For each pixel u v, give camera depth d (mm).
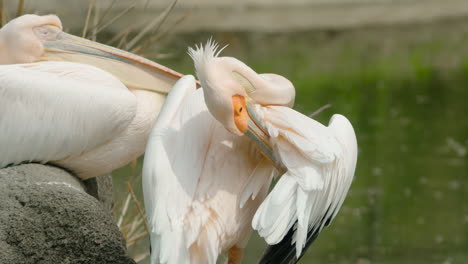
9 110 8617
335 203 8141
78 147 9008
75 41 10328
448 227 16859
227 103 7551
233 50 30406
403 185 18859
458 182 18906
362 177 19438
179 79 9219
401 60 30391
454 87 27594
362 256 15688
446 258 15508
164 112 8102
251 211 8047
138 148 9781
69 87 8867
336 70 28734
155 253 7023
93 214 7727
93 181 10047
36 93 8695
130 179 12148
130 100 9180
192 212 7363
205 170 7797
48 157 8938
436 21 34312
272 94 8492
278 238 6945
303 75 27953
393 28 33625
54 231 7695
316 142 7488
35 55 10188
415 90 26984
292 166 7410
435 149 21188
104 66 10211
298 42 31641
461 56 30891
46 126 8766
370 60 30266
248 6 33125
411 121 23562
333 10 34625
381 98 26047
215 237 7352
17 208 7750
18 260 7676
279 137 7703
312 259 15586
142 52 13156
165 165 7477
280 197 7078
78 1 15945
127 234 11477
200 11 31672
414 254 15867
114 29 14352
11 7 14297
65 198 7734
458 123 23469
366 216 17438
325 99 25203
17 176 8164
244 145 8180
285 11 34031
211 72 7539
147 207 7371
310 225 7934
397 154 20703
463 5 35438
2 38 10164
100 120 8977
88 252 7719
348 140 8289
